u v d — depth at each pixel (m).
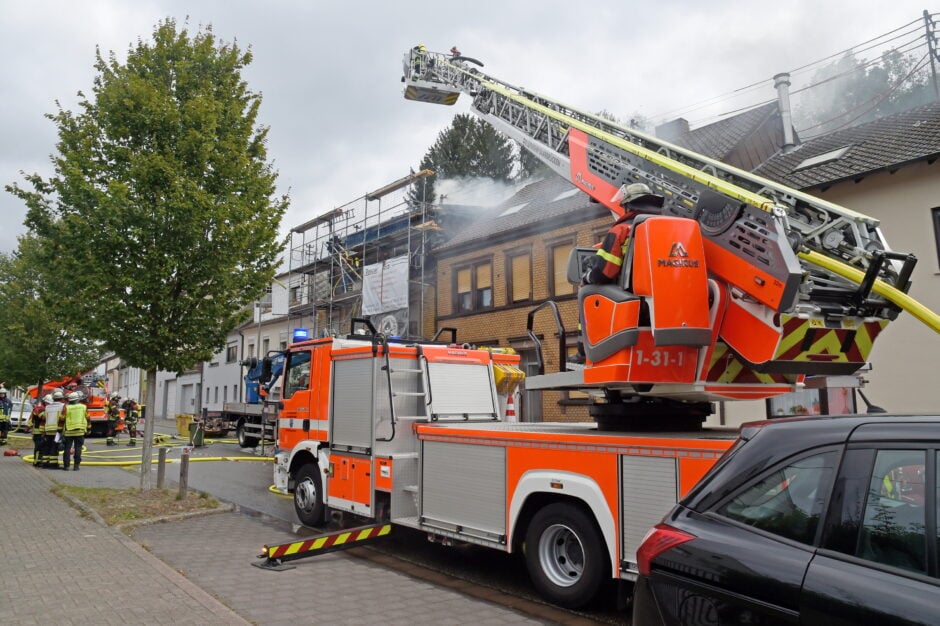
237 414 25.02
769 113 19.12
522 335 19.88
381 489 7.60
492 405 8.78
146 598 5.58
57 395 15.95
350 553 7.86
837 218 5.30
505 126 9.99
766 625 2.54
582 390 6.57
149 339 10.54
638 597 3.07
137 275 10.44
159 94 10.70
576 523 5.60
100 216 10.19
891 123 14.95
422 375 8.17
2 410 22.55
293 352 9.66
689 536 2.92
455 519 6.73
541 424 8.05
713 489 3.01
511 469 6.19
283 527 9.05
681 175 6.11
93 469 15.88
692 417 6.41
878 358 12.16
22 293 23.11
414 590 6.28
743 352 5.31
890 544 2.41
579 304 6.07
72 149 10.67
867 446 2.62
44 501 10.59
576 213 18.34
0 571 6.42
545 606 5.88
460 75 11.48
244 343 39.53
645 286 5.32
